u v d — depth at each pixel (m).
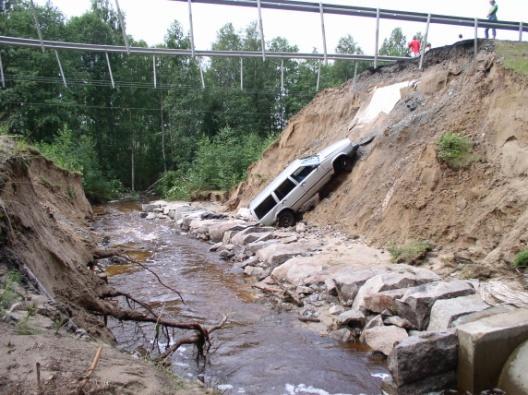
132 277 12.14
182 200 30.98
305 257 12.02
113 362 4.96
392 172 14.77
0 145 8.61
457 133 12.52
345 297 9.22
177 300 10.23
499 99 12.12
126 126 43.84
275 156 25.27
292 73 44.62
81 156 33.72
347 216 15.48
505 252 9.02
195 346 7.73
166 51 11.01
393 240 12.13
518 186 10.23
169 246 16.47
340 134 21.22
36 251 7.29
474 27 14.05
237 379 6.67
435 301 7.45
